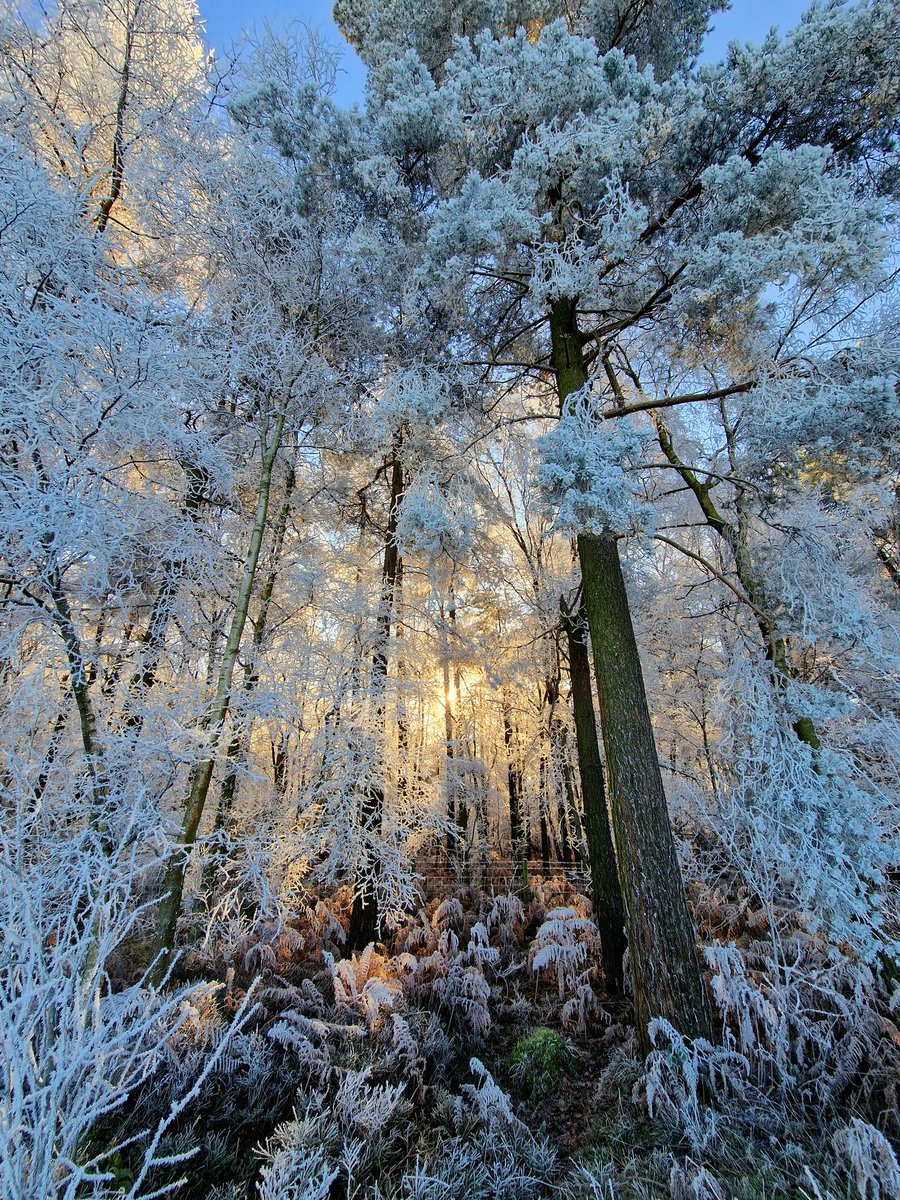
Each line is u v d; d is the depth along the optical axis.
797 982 3.77
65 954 1.91
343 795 5.41
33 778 3.22
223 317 5.00
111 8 4.86
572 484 3.77
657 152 4.51
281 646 5.83
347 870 5.71
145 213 4.58
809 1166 2.60
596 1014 4.56
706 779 6.95
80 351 3.10
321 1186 2.24
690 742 8.19
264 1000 4.13
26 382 2.97
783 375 4.45
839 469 4.02
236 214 4.71
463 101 4.57
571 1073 3.86
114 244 3.84
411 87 4.69
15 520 2.69
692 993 3.61
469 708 11.70
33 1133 1.52
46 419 2.96
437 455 6.11
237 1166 2.58
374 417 5.08
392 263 5.46
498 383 6.59
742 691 4.76
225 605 5.46
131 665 4.31
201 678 5.04
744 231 4.21
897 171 4.55
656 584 8.63
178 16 5.12
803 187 3.85
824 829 3.86
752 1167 2.65
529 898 8.32
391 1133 2.95
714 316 4.31
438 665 8.38
